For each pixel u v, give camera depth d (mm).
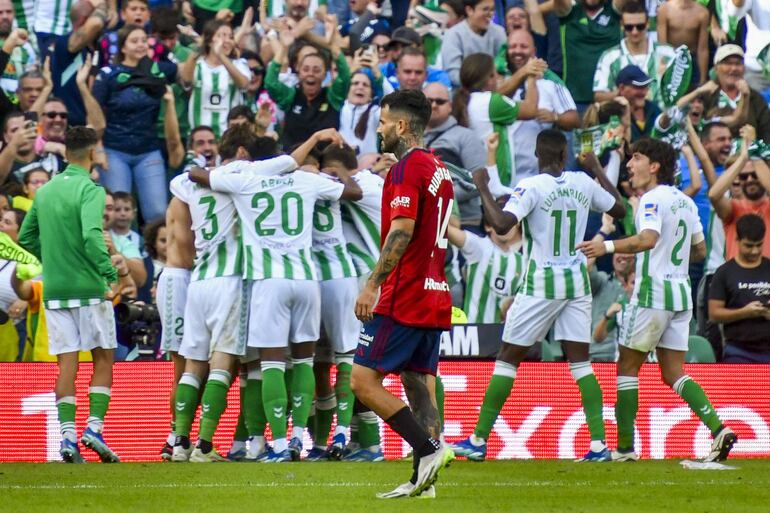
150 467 25875
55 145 40156
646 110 43531
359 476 23453
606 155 42000
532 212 28250
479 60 41594
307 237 28281
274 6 45469
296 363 28359
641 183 28719
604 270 40312
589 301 28703
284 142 42031
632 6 44375
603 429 28984
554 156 28406
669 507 18141
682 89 43906
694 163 42531
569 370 31062
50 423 30250
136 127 40781
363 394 18609
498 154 41438
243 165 28250
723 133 43375
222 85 42094
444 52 44281
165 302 29734
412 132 18828
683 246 28547
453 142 41000
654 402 31609
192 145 41031
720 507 18219
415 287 18578
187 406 28500
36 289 32031
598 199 28969
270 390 27906
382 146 19000
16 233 35406
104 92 40625
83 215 27062
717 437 27562
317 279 28359
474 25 43969
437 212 18672
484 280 37750
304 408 28141
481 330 32125
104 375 28047
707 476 24438
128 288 33938
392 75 43688
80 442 30484
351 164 29688
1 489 20750
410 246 18594
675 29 45812
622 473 25109
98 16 41906
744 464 28312
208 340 28625
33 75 40688
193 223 28625
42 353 32125
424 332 18750
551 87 42562
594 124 42281
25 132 39469
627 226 41188
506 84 42344
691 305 28594
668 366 28766
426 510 17062
